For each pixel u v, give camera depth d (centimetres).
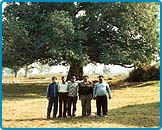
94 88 1923
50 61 3803
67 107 1952
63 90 1920
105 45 3738
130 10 3662
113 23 3756
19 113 2175
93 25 3744
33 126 1677
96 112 2128
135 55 3728
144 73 4147
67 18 3419
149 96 2952
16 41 3491
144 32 3809
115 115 1992
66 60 3681
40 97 3178
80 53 3506
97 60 3906
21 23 3559
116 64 3775
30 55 3703
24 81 5622
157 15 3941
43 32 3525
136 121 1803
